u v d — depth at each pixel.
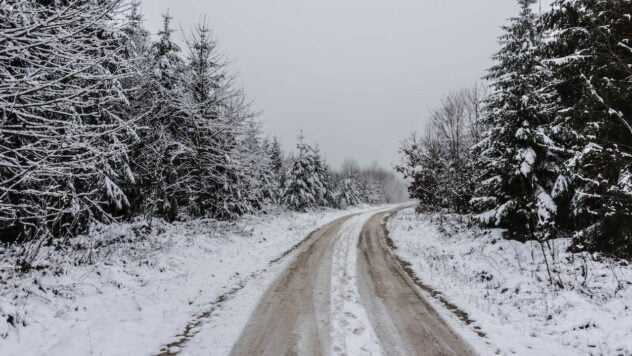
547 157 12.23
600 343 5.46
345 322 6.53
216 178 18.41
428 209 26.61
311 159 44.88
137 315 6.63
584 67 10.16
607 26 8.98
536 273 9.00
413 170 28.00
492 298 8.01
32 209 7.81
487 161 14.22
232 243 15.30
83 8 5.05
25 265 7.55
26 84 5.16
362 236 19.06
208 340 5.74
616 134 9.12
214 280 9.54
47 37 5.16
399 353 5.27
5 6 4.92
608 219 9.01
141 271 9.33
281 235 19.28
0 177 6.71
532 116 12.09
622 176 8.44
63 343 5.31
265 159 23.09
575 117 9.98
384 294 8.37
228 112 18.83
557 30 11.50
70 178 8.09
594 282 7.86
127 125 6.06
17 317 5.61
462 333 6.07
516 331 6.15
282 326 6.33
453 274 10.27
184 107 16.16
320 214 37.25
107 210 13.94
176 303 7.50
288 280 9.69
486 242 13.25
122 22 6.17
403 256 13.36
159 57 16.61
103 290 7.64
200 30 17.75
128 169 12.22
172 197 17.56
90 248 9.67
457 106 25.48
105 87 8.45
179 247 12.47
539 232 11.61
